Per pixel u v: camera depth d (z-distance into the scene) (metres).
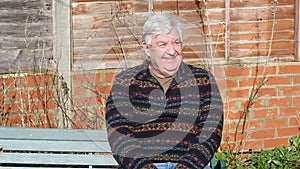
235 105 5.68
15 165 4.17
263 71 5.70
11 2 5.35
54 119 5.42
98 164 4.16
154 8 5.52
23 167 4.13
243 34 5.69
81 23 5.48
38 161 4.14
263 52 5.73
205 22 5.61
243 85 5.68
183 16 5.57
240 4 5.66
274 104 5.75
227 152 5.54
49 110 5.43
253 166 5.26
